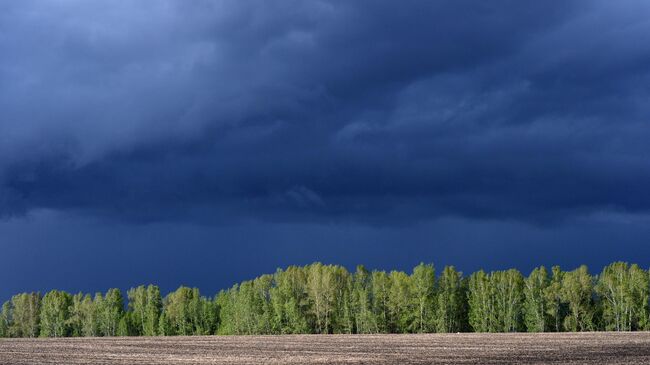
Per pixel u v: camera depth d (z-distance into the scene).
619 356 59.50
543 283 130.38
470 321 133.50
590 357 58.97
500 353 66.19
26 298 175.38
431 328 132.25
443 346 79.44
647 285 124.12
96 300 167.25
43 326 169.50
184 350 79.44
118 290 166.62
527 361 56.25
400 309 134.25
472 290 134.00
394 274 135.75
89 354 73.69
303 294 142.75
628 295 123.38
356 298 138.25
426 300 132.25
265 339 108.62
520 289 132.25
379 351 72.19
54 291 171.88
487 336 105.00
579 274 126.19
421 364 55.38
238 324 145.25
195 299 156.50
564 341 84.88
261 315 141.88
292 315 139.25
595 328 126.69
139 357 68.06
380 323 135.38
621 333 107.06
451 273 135.62
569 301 127.44
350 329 137.38
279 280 143.38
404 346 80.75
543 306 129.50
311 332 140.12
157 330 158.88
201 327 155.00
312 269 141.50
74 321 169.38
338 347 81.00
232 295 149.50
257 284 145.62
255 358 64.56
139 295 163.38
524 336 101.62
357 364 56.38
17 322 174.62
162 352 75.88
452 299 133.50
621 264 126.50
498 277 133.50
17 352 78.19
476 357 61.84
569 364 52.38
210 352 74.69
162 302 161.75
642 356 59.16
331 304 139.75
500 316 131.62
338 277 141.62
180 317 156.25
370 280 142.12
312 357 64.75
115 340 114.50
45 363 60.94
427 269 133.62
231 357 66.44
